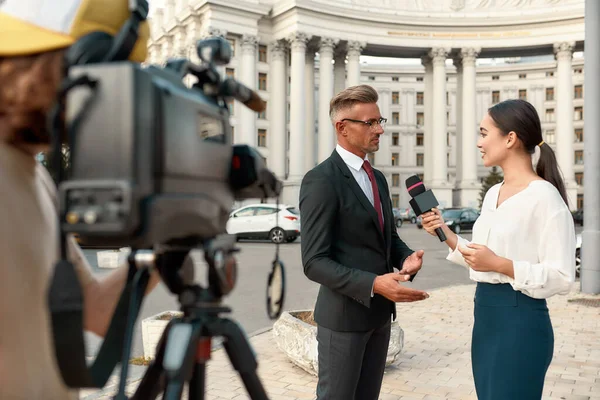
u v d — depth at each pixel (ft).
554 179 7.80
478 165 200.75
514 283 7.20
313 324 16.58
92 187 2.47
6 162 2.89
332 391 7.98
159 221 2.68
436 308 26.37
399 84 213.87
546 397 13.85
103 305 4.12
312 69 161.99
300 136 146.41
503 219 7.67
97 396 13.01
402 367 16.37
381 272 8.11
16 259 2.80
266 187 4.09
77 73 2.64
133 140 2.53
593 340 19.77
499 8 160.56
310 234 7.74
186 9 148.87
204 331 3.74
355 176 8.32
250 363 3.95
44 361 3.00
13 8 2.85
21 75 2.74
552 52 165.48
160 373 3.70
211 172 3.38
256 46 149.38
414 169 212.43
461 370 16.02
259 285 33.35
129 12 3.28
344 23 153.28
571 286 7.14
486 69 213.46
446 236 8.57
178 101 2.96
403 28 158.71
